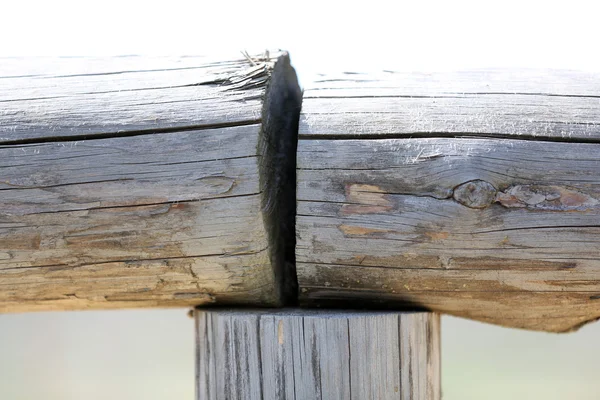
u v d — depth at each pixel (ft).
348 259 2.32
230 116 2.29
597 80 2.39
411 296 2.38
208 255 2.31
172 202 2.28
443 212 2.28
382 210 2.29
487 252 2.30
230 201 2.28
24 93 2.34
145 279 2.35
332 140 2.30
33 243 2.30
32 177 2.28
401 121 2.31
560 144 2.30
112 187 2.28
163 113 2.30
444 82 2.39
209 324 2.38
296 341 2.32
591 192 2.28
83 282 2.35
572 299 2.36
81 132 2.30
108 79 2.36
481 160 2.28
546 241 2.29
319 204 2.30
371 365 2.33
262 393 2.33
